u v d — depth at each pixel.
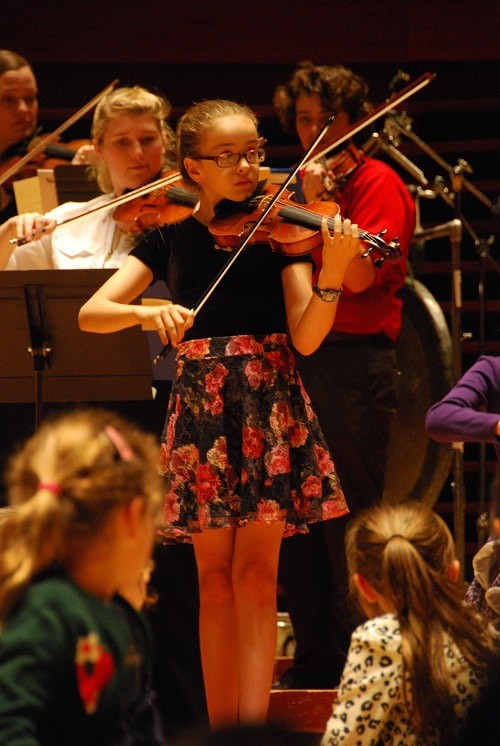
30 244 10.66
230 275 8.14
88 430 5.00
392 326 10.70
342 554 10.07
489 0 15.55
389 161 15.96
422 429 13.37
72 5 15.67
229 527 7.91
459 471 12.18
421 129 16.17
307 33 15.68
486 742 5.00
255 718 7.21
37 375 9.21
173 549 9.82
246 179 8.20
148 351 9.12
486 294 15.88
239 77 15.84
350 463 10.44
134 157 10.58
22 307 9.05
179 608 9.82
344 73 11.37
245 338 8.05
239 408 7.98
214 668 7.90
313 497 7.96
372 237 8.09
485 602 7.35
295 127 11.61
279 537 7.96
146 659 5.14
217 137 8.16
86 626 4.66
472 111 16.09
